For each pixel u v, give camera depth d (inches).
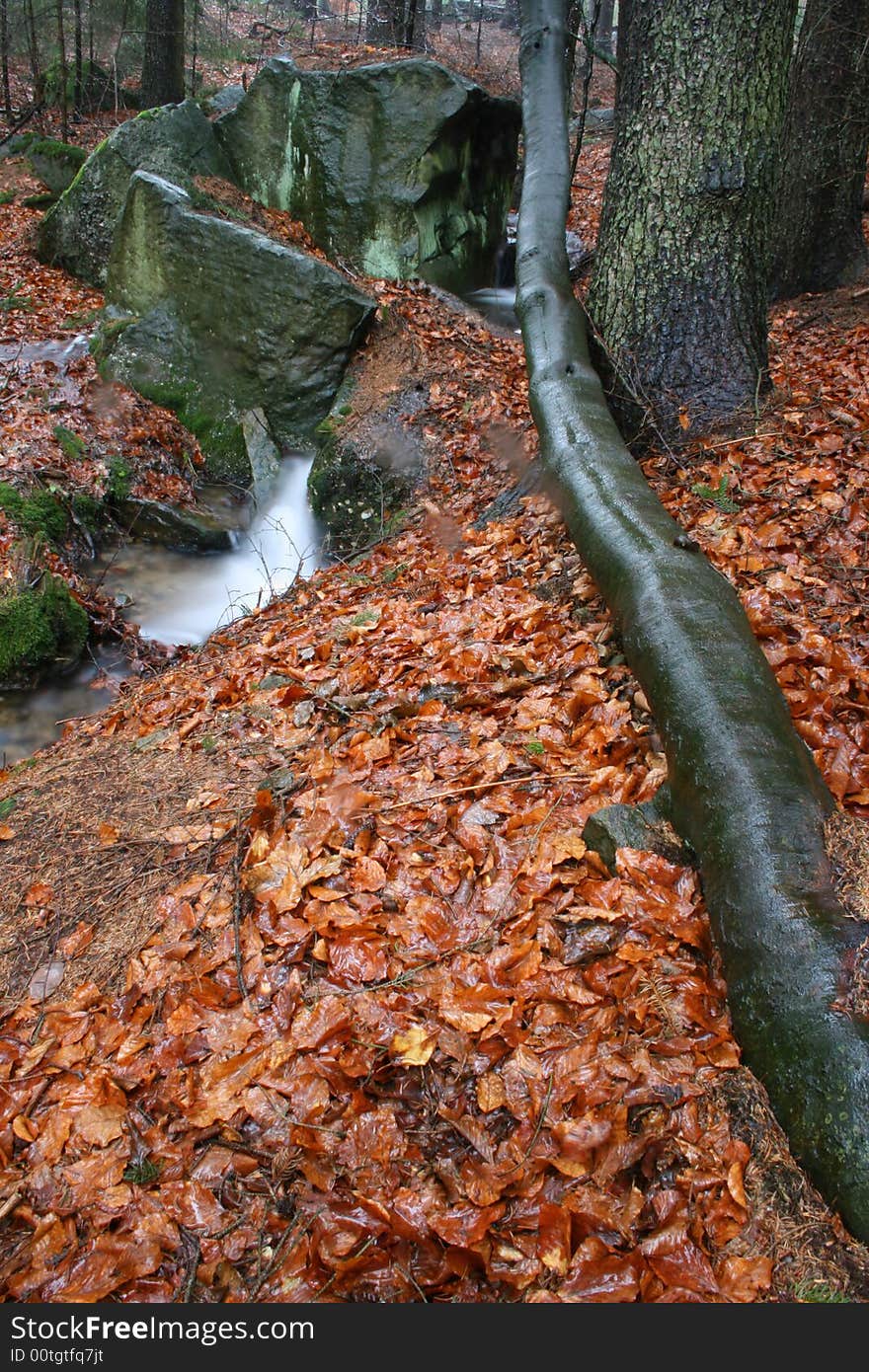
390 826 117.5
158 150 396.2
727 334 198.2
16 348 365.1
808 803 94.2
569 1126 79.4
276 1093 88.5
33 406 318.7
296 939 104.0
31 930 118.6
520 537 199.0
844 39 326.0
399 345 327.9
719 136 185.8
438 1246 75.0
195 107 404.2
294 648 186.2
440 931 100.7
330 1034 91.9
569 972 93.4
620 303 204.5
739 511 171.5
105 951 112.3
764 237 196.5
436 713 141.9
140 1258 79.1
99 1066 96.0
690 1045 84.3
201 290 338.3
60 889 124.5
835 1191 71.8
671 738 107.0
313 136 381.4
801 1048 77.5
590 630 151.1
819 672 126.7
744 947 86.5
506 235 457.7
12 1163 89.8
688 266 195.3
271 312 325.7
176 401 339.9
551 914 99.7
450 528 242.4
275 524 311.3
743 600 144.2
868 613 139.8
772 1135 77.6
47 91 642.2
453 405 301.1
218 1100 89.0
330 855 114.3
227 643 214.7
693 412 198.1
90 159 428.5
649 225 196.5
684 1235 72.2
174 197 342.0
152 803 139.1
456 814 117.0
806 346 283.3
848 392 213.6
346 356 324.8
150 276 351.6
